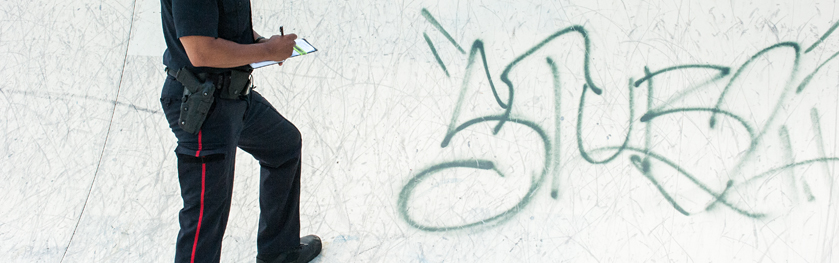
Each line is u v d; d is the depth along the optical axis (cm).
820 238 203
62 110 252
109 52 257
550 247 205
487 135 228
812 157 214
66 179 239
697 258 200
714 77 224
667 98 224
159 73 251
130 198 230
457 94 234
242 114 163
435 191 223
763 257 200
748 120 219
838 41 223
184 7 140
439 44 239
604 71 229
